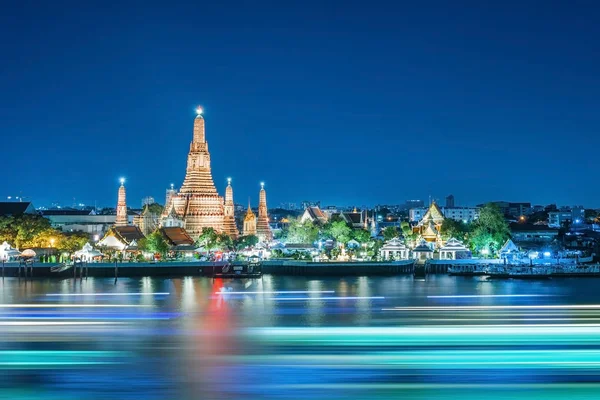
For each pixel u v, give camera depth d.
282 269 188.38
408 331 69.88
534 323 78.88
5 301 116.81
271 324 85.44
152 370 55.66
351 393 47.34
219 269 184.38
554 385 48.50
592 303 108.44
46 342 65.88
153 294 131.25
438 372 51.81
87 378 52.66
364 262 183.62
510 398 46.09
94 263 183.25
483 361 54.44
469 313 92.06
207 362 58.44
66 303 113.00
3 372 53.91
